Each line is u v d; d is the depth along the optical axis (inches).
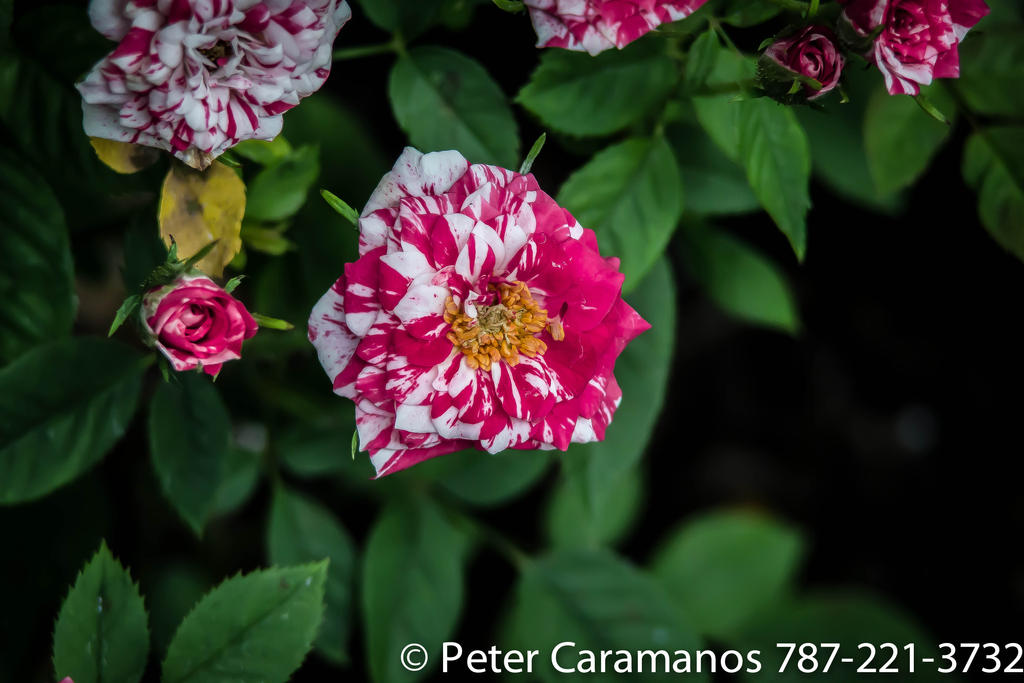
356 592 23.4
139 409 24.8
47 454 20.2
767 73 19.3
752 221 28.6
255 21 18.6
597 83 20.3
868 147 22.0
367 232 18.6
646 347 21.2
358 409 18.7
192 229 19.4
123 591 19.5
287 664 19.5
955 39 19.2
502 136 20.4
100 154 19.3
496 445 18.9
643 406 21.2
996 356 29.2
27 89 19.7
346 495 25.3
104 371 20.4
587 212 20.4
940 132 21.8
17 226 20.1
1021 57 21.5
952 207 27.4
